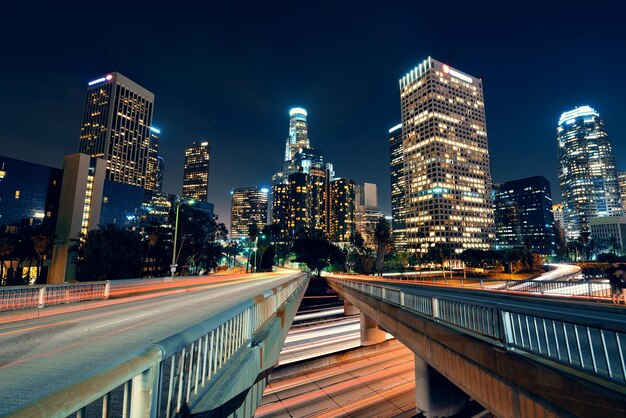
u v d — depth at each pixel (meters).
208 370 4.15
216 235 87.75
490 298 19.59
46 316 13.05
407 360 30.97
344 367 29.88
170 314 13.51
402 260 130.62
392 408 22.17
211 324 3.88
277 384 26.56
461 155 193.88
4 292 13.23
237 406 4.39
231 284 39.19
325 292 81.88
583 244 194.25
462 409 20.36
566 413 5.83
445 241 178.62
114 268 50.22
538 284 24.59
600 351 7.82
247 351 5.66
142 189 119.12
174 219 74.19
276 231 144.62
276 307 11.01
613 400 5.05
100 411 4.23
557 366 6.26
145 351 2.27
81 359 6.79
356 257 126.38
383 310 18.09
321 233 176.12
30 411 1.12
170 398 2.76
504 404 7.59
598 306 13.88
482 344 8.37
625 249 194.75
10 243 66.31
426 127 194.25
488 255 115.75
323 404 23.19
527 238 117.88
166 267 74.69
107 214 105.12
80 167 91.25
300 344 39.84
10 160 85.94
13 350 7.57
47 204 92.25
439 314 11.37
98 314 13.59
